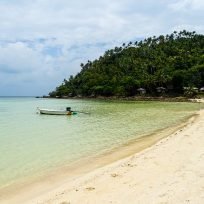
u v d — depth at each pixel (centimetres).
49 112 6259
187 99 12244
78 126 4028
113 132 3300
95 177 1476
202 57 16288
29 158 2109
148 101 12512
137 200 1131
